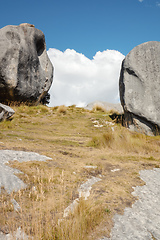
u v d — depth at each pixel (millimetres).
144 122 10812
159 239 2268
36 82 15859
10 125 9469
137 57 11602
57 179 3600
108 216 2596
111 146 7449
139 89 11125
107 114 14703
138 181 4016
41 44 17562
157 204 3113
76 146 7312
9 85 13641
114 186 3598
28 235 2092
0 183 3041
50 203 2795
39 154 4918
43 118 12852
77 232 2121
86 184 3580
